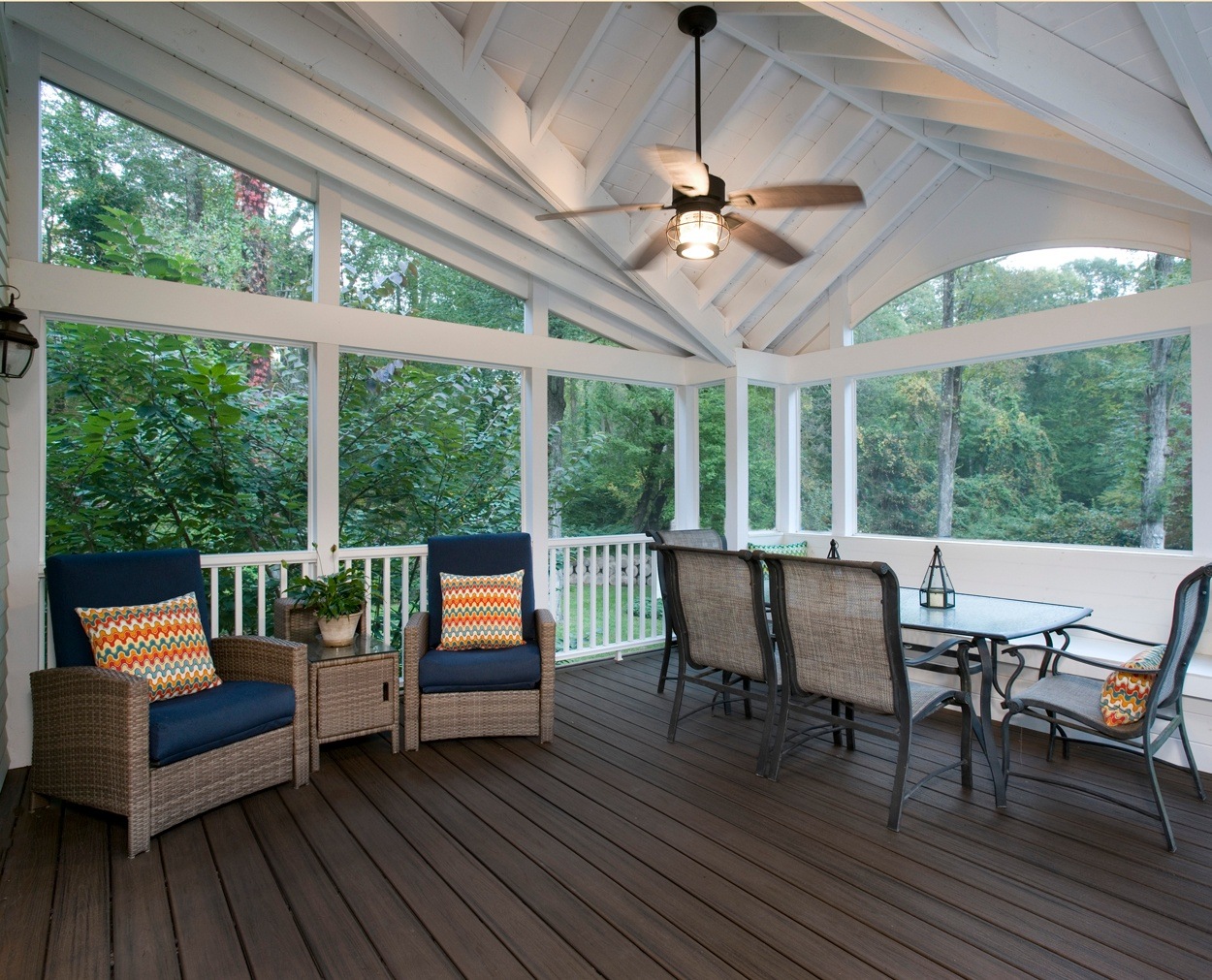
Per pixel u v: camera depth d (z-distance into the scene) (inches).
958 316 194.9
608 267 188.1
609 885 91.0
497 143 142.7
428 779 124.7
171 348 154.5
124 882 91.7
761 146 164.6
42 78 135.0
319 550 161.2
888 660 106.1
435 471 189.9
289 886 90.8
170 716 104.0
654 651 224.1
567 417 212.1
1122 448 162.6
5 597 125.8
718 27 131.0
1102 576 160.1
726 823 108.3
